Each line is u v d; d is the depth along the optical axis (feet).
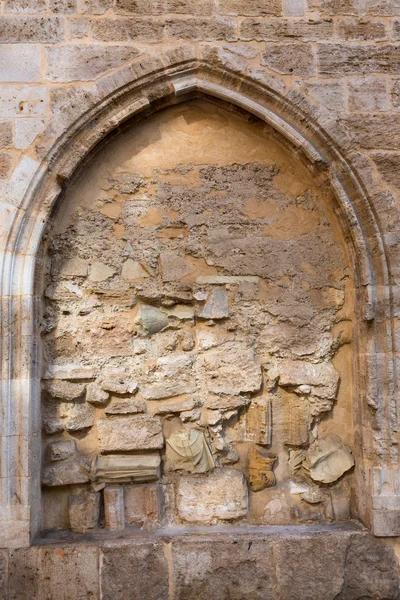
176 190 11.66
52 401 11.21
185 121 11.70
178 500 11.33
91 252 11.44
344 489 11.61
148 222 11.59
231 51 10.96
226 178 11.75
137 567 10.34
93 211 11.48
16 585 10.06
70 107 10.67
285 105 11.02
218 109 11.64
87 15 10.86
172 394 11.43
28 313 10.49
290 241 11.76
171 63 10.84
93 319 11.39
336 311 11.76
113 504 11.12
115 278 11.48
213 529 11.12
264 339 11.65
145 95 11.02
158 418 11.40
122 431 11.26
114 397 11.37
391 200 10.90
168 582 10.39
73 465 11.12
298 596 10.47
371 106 11.08
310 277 11.74
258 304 11.66
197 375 11.57
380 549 10.64
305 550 10.57
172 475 11.46
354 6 11.27
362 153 11.00
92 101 10.69
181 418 11.44
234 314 11.61
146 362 11.48
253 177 11.78
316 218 11.84
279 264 11.70
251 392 11.61
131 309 11.54
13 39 10.73
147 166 11.62
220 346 11.61
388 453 10.75
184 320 11.63
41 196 10.72
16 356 10.44
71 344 11.29
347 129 11.03
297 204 11.83
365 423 11.11
